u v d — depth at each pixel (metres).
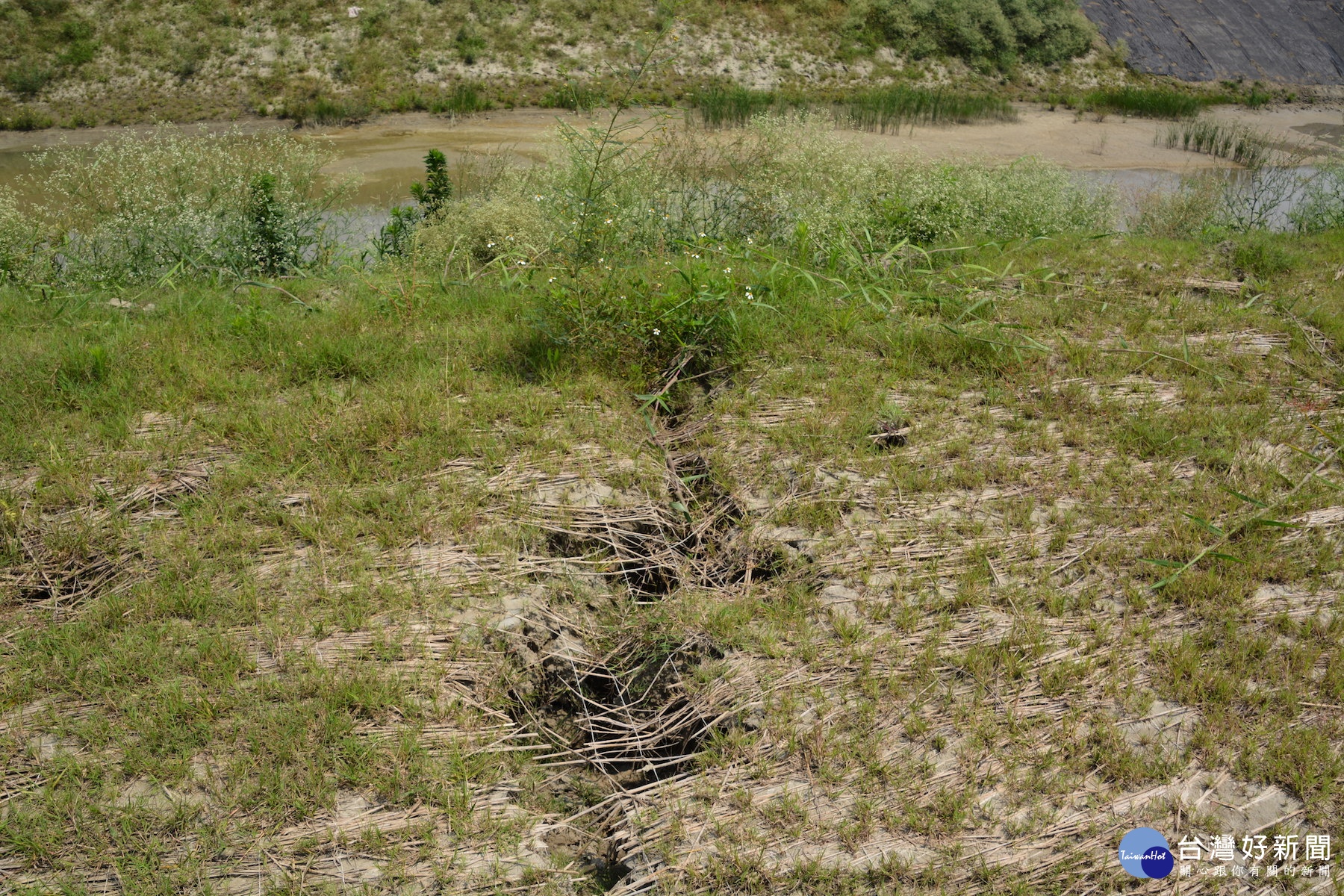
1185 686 3.29
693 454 4.68
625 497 4.35
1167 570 3.85
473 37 21.34
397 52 20.86
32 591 3.72
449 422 4.68
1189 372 5.48
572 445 4.64
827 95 21.98
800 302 6.21
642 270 6.28
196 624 3.48
